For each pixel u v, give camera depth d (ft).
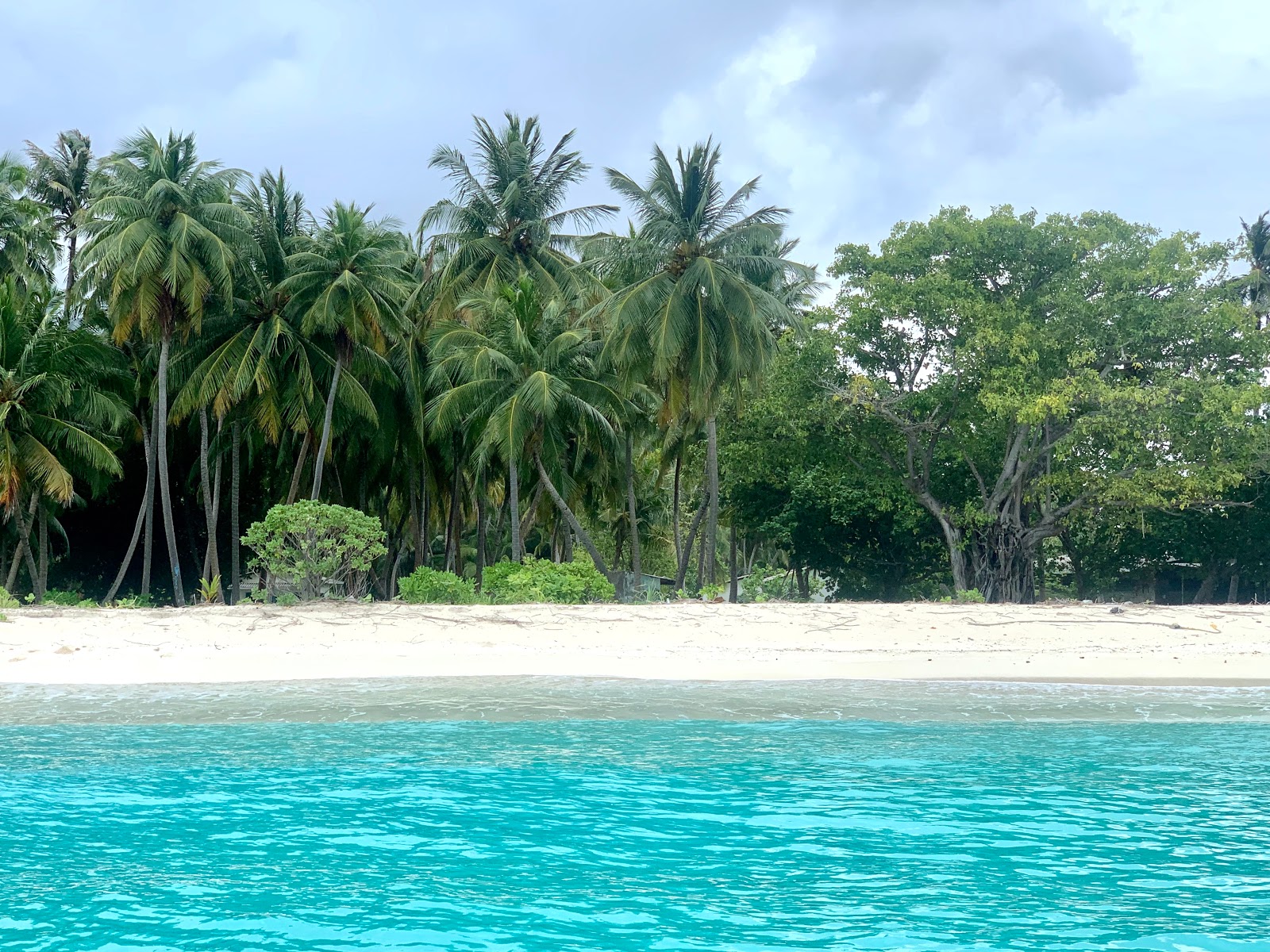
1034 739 39.65
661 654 64.85
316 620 73.15
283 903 22.31
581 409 111.45
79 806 29.94
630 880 23.86
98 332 121.70
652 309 106.32
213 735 39.91
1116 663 61.00
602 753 36.96
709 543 119.44
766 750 37.45
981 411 129.59
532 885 23.44
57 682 52.54
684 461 157.69
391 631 71.05
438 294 125.29
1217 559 161.17
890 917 21.48
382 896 22.75
